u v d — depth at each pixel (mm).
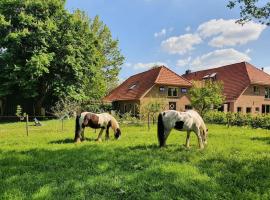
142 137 16844
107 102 50438
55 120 35344
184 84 42812
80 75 38719
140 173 8359
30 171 8789
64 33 39062
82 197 6484
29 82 35625
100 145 13531
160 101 32469
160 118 12906
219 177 7988
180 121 12695
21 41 36062
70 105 35938
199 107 32000
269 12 14133
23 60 36812
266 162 9758
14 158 10648
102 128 15500
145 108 31906
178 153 11367
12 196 6543
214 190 6980
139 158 10406
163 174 8273
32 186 7297
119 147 12953
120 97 46500
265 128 25609
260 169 8820
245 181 7590
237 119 28625
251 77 44844
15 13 37812
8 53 36062
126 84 51688
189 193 6812
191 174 8297
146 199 6465
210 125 27875
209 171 8625
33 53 35469
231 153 11531
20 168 9102
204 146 13258
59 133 19719
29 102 45625
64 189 6992
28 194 6711
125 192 6840
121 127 24719
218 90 31750
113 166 9328
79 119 14898
